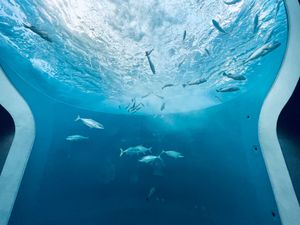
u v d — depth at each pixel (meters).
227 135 9.59
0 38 6.52
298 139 4.45
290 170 4.37
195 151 10.29
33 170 7.16
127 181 9.79
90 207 8.78
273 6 5.75
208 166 9.62
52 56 8.27
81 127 11.77
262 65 7.66
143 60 8.59
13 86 5.59
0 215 4.40
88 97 11.60
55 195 8.90
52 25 6.73
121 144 11.59
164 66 8.99
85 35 7.22
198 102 10.98
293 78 4.21
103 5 6.17
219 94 10.16
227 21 6.77
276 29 6.43
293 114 4.50
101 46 7.79
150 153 11.09
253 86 8.26
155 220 8.33
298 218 4.00
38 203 7.59
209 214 8.25
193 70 9.28
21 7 6.00
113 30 7.02
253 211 7.26
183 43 7.69
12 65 6.98
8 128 5.25
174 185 9.38
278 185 4.43
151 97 11.30
